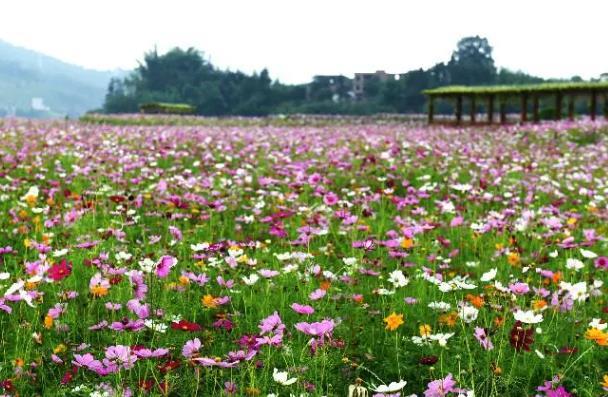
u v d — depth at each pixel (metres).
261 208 7.46
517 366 3.46
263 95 108.50
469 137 18.77
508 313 3.95
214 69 125.88
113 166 10.12
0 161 10.05
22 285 3.71
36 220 5.69
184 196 7.05
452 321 3.74
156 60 126.25
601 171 11.34
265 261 5.41
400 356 3.62
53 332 3.76
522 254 5.53
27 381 3.15
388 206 7.87
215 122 36.22
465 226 6.46
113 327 3.34
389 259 5.51
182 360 3.39
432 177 10.12
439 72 99.94
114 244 5.49
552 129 19.52
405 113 93.12
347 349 3.72
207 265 5.00
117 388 2.91
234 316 4.05
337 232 6.12
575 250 5.69
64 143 13.55
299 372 3.23
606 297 4.49
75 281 4.43
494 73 101.69
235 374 3.34
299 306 3.45
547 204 8.31
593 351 3.61
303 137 17.17
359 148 14.41
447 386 2.71
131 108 117.81
